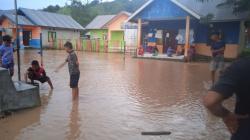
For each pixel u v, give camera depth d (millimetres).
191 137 5770
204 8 23641
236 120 2357
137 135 5820
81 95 9320
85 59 23062
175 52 25125
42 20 38594
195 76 14188
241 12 20219
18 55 9477
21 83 8211
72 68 8539
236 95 2348
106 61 21484
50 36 39438
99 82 11859
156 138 5672
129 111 7562
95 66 17828
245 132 2311
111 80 12430
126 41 33750
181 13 22562
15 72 13844
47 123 6465
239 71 2250
